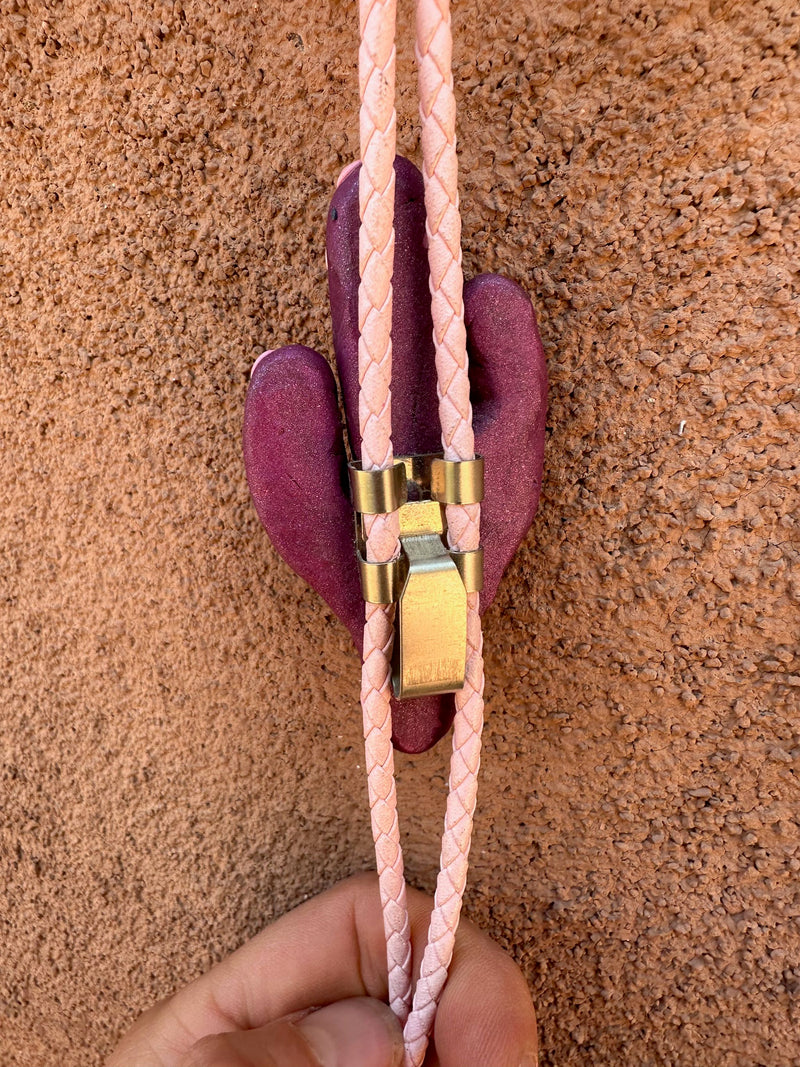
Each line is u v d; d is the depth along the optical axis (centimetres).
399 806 13
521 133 10
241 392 12
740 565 11
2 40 11
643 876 13
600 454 11
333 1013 11
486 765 13
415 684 9
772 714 12
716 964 13
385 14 8
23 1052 17
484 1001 11
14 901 15
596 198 11
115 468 12
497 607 12
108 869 15
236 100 11
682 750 12
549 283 11
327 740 13
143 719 14
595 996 14
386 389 9
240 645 13
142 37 11
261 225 11
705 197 10
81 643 13
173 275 12
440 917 10
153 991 15
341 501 10
